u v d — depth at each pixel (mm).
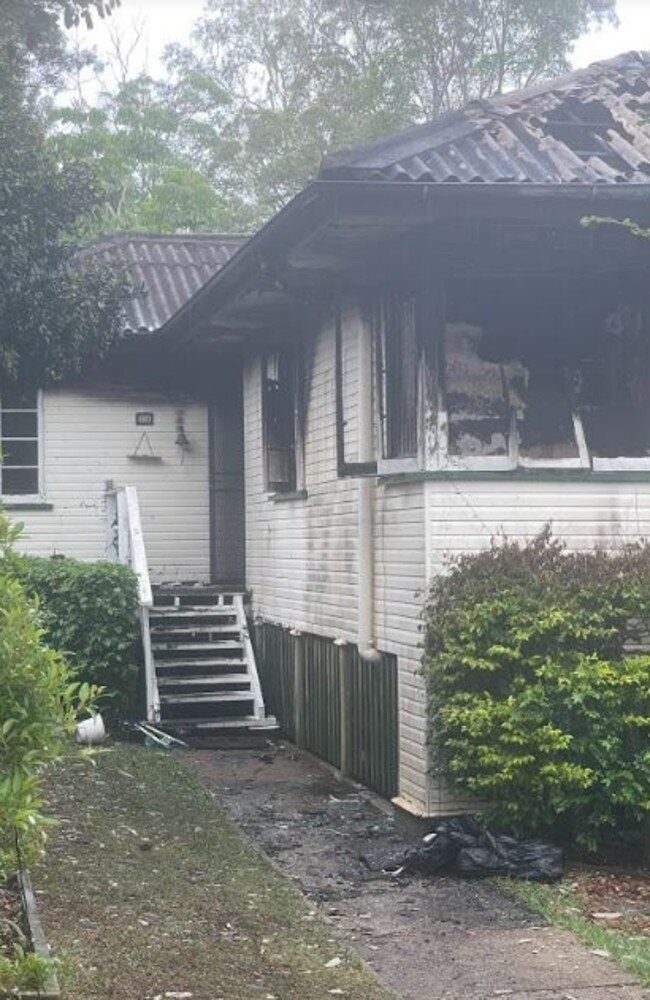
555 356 9234
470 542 8945
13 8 13250
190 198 33688
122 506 14500
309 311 12125
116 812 9258
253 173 33375
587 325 9289
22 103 17078
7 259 14578
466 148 8945
